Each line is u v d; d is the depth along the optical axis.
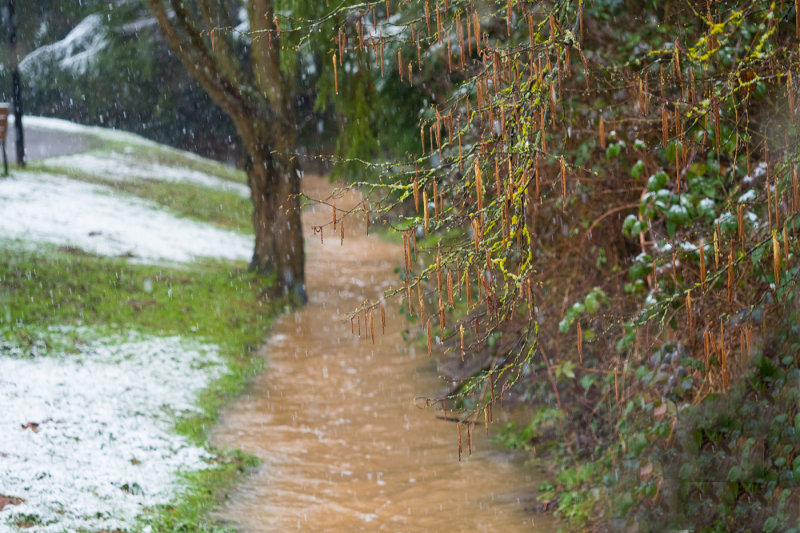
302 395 10.22
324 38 11.85
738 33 5.67
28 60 32.91
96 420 8.28
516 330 8.32
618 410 7.06
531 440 8.48
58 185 21.00
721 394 5.30
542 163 6.92
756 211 5.29
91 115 36.94
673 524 5.51
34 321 10.93
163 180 25.61
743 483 5.33
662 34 6.80
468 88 5.32
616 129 6.53
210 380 10.37
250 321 13.42
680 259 5.84
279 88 15.09
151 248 16.83
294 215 15.27
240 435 8.83
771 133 5.58
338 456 8.31
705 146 5.75
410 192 4.71
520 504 7.15
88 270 13.80
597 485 6.94
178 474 7.49
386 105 11.87
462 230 6.16
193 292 14.02
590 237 7.54
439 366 11.13
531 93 4.41
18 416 7.93
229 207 24.56
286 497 7.32
